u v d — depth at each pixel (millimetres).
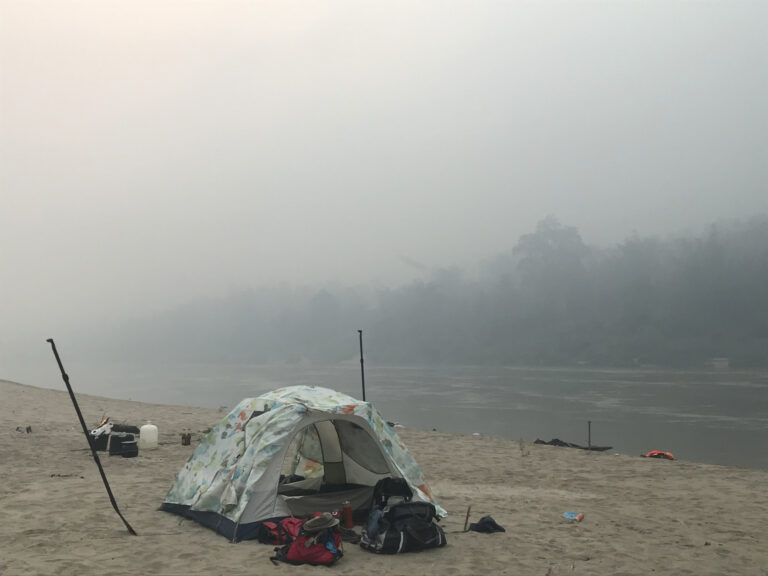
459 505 9812
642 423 56531
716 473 13484
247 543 7219
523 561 6910
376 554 6957
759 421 58625
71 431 17047
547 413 64875
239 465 7848
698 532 8516
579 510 9758
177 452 14023
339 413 8055
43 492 9617
